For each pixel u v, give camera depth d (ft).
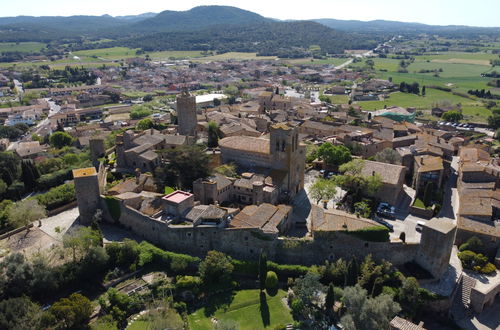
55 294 298.56
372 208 397.39
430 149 517.55
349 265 297.53
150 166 450.30
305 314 285.43
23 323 244.83
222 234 335.26
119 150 471.21
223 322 260.21
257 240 331.36
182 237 339.36
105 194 388.78
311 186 430.20
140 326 273.33
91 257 312.71
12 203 406.00
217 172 420.77
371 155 564.30
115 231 369.50
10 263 287.48
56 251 320.70
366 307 257.55
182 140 500.33
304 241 331.77
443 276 316.60
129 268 320.09
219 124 621.31
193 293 303.68
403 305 292.40
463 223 356.79
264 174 415.44
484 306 303.89
